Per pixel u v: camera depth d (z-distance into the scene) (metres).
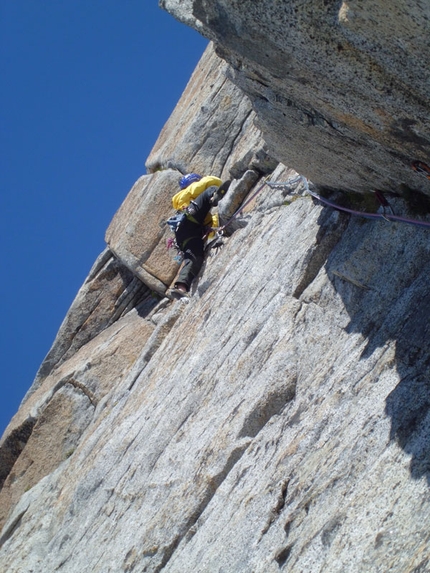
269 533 5.82
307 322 7.32
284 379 6.99
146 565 7.05
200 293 9.96
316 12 4.59
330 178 7.39
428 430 5.23
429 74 4.57
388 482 5.18
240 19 5.05
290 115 6.23
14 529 10.74
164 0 5.67
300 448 6.20
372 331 6.51
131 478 8.41
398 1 4.11
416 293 6.28
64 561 8.70
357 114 5.50
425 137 5.31
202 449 7.36
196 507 6.95
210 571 6.10
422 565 4.53
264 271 8.52
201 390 8.17
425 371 5.66
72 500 9.49
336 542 5.15
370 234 7.11
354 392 6.12
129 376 10.78
